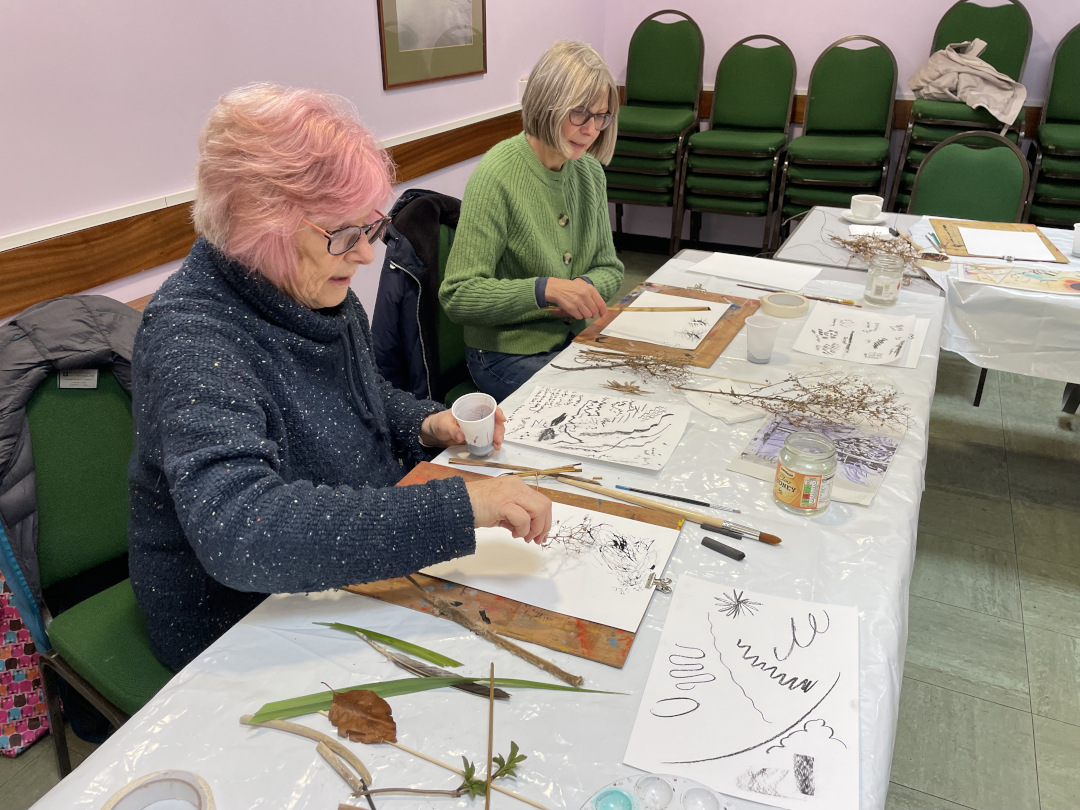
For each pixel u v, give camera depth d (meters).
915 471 1.11
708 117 4.45
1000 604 1.90
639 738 0.70
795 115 4.26
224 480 0.79
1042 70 3.78
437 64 3.15
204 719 0.73
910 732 1.57
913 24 3.91
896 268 1.73
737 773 0.67
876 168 3.75
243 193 0.84
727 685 0.75
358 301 1.20
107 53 1.87
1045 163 3.45
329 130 0.86
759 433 1.22
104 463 1.33
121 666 1.13
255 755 0.69
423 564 0.83
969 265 2.00
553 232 1.86
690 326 1.63
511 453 1.18
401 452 1.29
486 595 0.88
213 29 2.13
